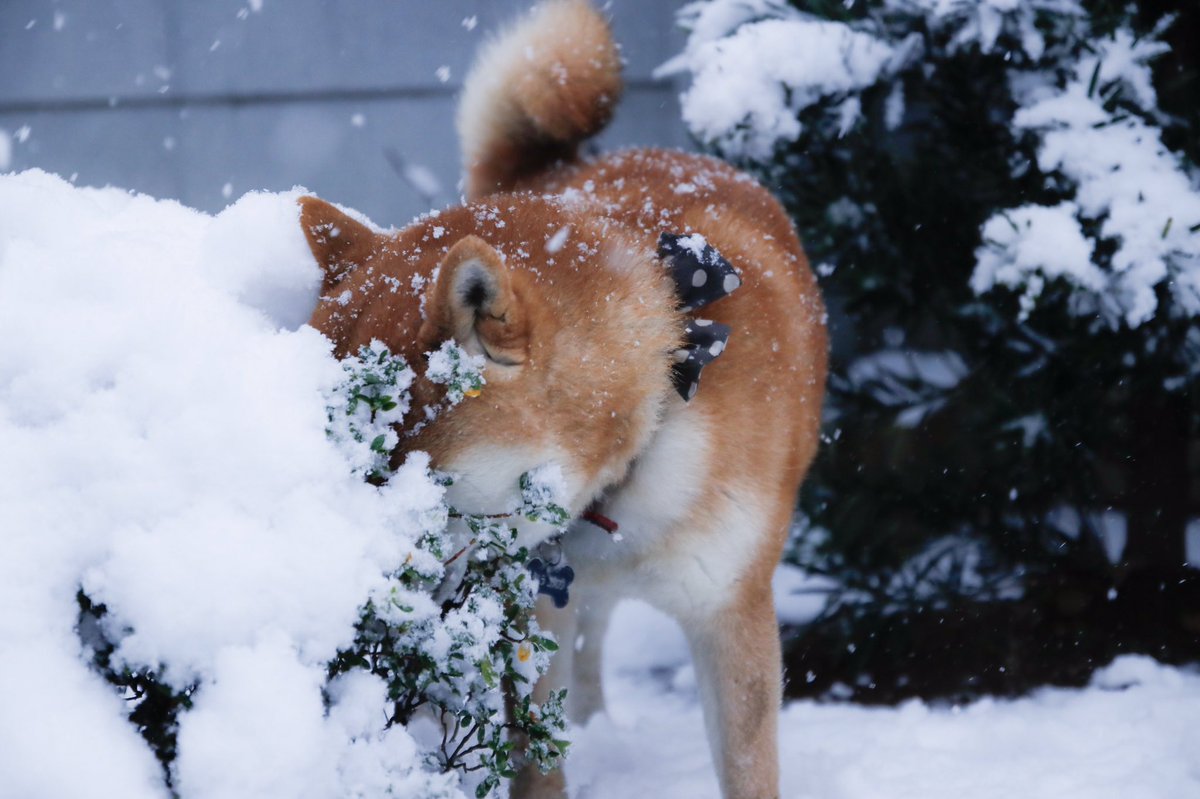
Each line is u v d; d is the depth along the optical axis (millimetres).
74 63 6598
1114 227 3508
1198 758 2914
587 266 2215
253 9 6613
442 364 1900
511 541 1989
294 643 1562
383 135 6645
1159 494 4199
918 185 4062
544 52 3467
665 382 2285
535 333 2057
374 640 1749
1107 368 3883
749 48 3945
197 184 6656
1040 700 3484
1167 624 3871
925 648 3863
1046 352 3945
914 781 2857
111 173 6629
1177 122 3799
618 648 4125
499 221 2279
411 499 1800
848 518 3992
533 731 2059
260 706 1478
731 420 2418
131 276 1931
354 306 2078
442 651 1755
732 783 2574
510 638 1970
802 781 2881
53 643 1490
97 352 1708
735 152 4086
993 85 4008
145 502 1565
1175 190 3518
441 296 1913
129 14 6598
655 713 3574
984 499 4086
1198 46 4086
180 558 1522
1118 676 3561
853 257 4074
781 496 2570
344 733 1611
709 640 2586
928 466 4105
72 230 2234
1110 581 4117
